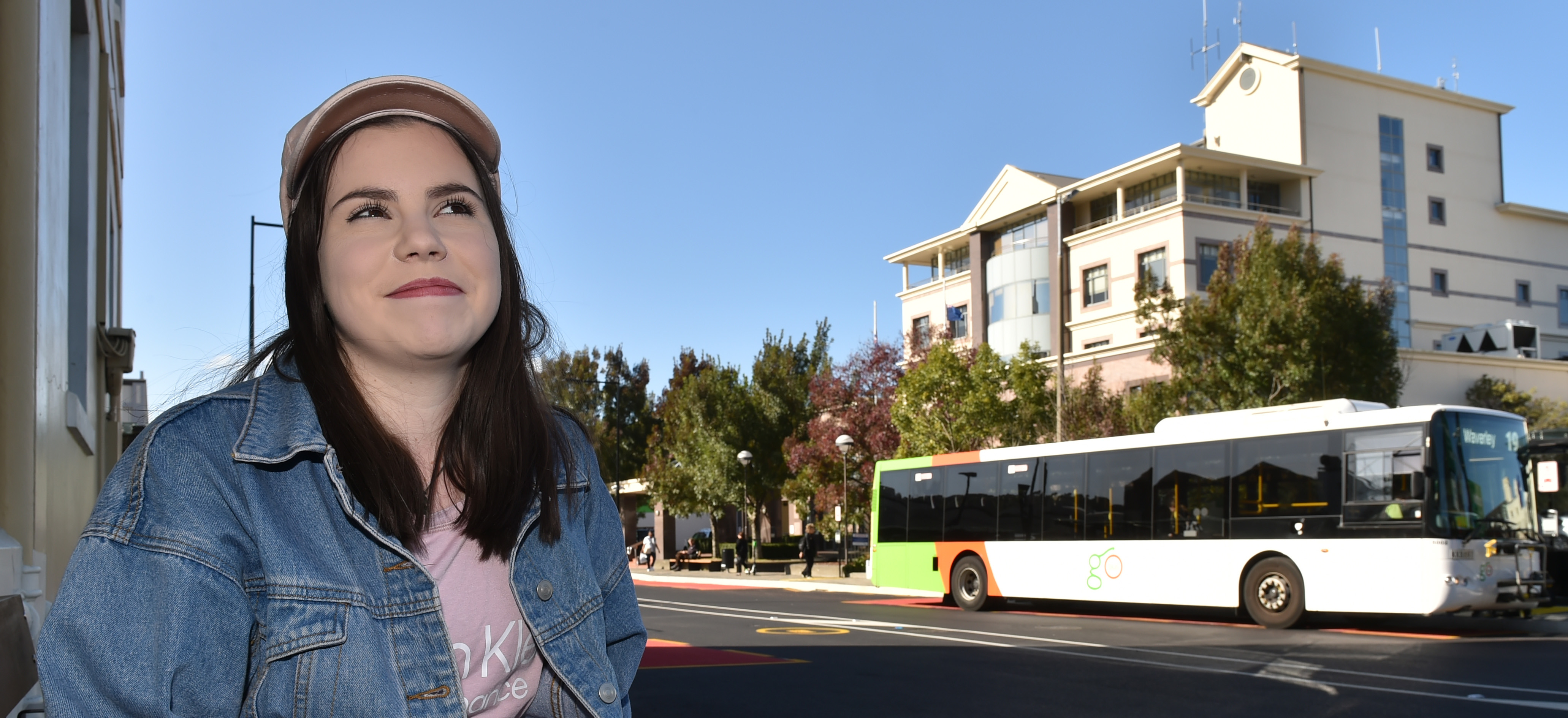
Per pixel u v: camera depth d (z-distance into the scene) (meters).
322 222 1.58
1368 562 14.46
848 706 9.05
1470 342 39.28
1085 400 28.19
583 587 1.76
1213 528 16.22
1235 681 10.16
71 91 9.88
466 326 1.58
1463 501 14.19
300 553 1.43
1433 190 43.56
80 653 1.26
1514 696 9.06
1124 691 9.66
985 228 45.34
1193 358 25.52
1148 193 39.62
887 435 32.00
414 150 1.61
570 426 1.97
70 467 8.41
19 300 5.67
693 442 40.66
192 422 1.45
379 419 1.62
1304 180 40.66
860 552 38.03
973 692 9.71
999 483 19.52
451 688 1.53
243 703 1.41
